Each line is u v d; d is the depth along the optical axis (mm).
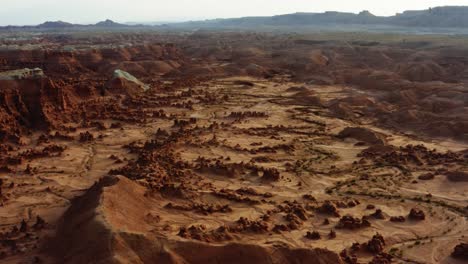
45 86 89875
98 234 35875
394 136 84750
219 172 60812
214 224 45375
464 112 94625
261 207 50500
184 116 97250
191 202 50562
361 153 72750
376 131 87375
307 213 49094
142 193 48906
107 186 46000
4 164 64625
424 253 41594
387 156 70438
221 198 52094
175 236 38281
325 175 62594
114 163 67000
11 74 91375
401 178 61594
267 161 67875
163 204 49188
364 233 45219
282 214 48719
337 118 97875
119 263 32500
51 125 83375
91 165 66375
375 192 56500
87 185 58188
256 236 43156
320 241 43062
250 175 61219
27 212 49562
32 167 64375
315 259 36250
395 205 52562
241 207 50312
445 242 43688
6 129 77312
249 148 74375
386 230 46094
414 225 47344
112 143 77438
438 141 81562
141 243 34750
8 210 50125
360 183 59656
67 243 38531
